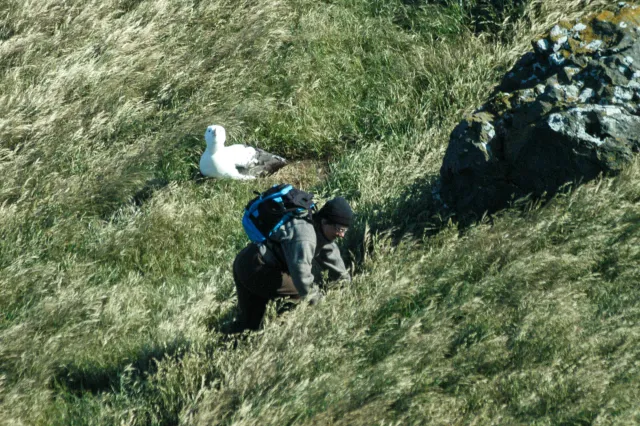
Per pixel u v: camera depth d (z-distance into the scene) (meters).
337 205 4.55
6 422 4.19
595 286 4.70
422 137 7.55
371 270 5.35
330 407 3.97
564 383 3.94
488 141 5.64
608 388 3.91
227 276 5.91
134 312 5.36
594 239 4.91
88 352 5.02
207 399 4.12
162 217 6.53
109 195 7.03
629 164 5.20
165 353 4.68
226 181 7.37
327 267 4.88
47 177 7.01
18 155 7.25
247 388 4.21
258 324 5.06
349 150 7.93
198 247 6.48
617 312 4.43
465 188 5.85
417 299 4.93
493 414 3.89
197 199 7.17
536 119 5.47
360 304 4.86
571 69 5.62
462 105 7.86
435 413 3.94
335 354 4.35
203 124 7.89
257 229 4.60
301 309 4.54
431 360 4.23
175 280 6.13
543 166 5.43
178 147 7.71
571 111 5.32
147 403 4.46
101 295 5.58
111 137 7.96
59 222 6.48
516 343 4.28
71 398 4.68
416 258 5.46
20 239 6.22
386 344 4.44
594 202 5.08
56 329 5.11
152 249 6.37
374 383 4.10
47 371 4.73
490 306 4.64
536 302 4.47
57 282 5.71
